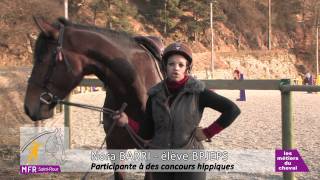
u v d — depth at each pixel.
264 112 15.63
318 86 4.45
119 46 3.95
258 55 53.56
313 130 10.88
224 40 55.38
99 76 3.93
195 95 3.08
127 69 3.89
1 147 8.18
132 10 48.31
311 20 64.56
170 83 3.11
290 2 66.00
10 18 33.22
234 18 59.34
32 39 35.62
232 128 11.19
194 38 52.00
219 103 3.05
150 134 3.31
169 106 3.11
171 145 3.11
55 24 3.81
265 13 65.12
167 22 50.12
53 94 3.70
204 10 51.97
